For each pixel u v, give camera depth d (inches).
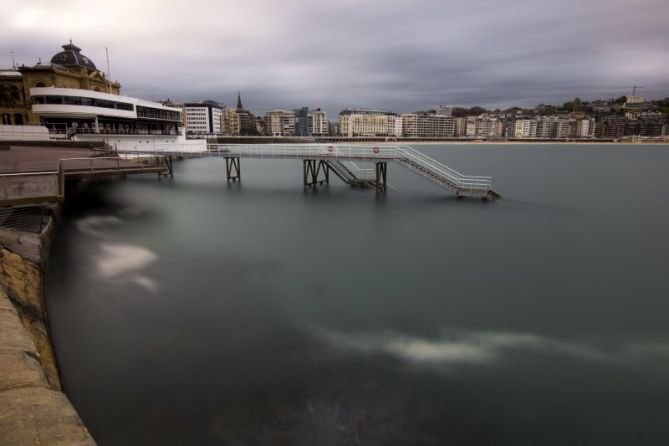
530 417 377.4
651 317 575.8
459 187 1492.4
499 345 495.2
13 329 307.7
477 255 845.8
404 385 414.9
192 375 419.5
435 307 593.0
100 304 575.5
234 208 1343.5
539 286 681.6
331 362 448.5
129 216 1178.6
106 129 2508.6
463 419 372.2
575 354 479.8
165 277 690.8
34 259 629.9
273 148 1653.5
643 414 385.1
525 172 2790.4
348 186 1840.6
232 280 683.4
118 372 420.8
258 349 471.5
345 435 348.5
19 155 1278.3
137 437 340.8
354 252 856.9
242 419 362.3
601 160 4345.5
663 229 1090.1
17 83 2514.8
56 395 228.2
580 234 1029.2
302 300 607.8
